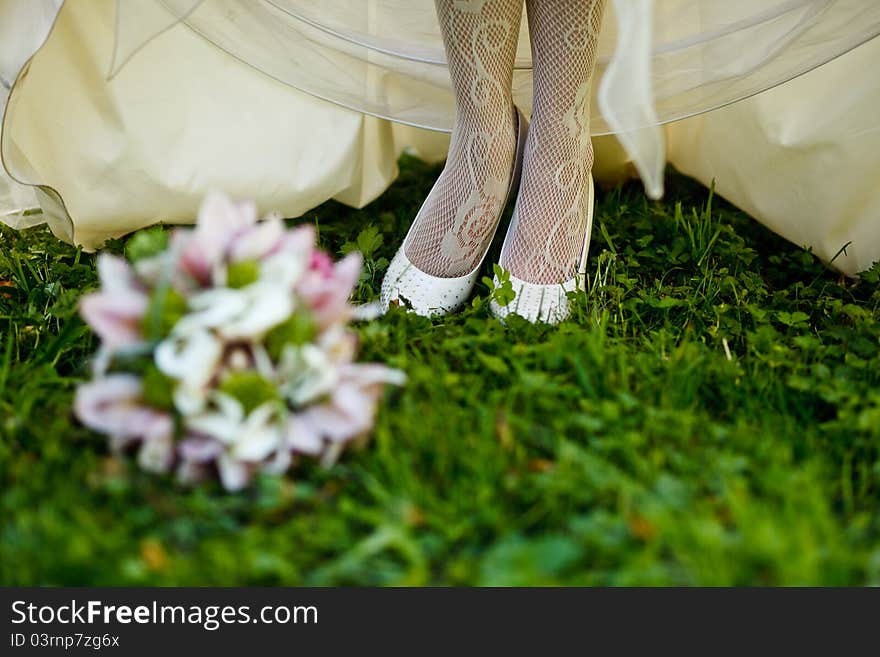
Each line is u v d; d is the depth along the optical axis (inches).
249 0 88.7
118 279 53.5
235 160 93.7
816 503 50.0
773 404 65.3
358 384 55.1
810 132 89.2
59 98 85.4
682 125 107.6
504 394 62.8
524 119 88.4
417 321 75.4
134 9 81.0
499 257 89.7
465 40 78.2
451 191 82.0
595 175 110.4
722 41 87.3
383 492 51.9
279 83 95.2
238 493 53.4
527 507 53.5
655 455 55.3
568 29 78.1
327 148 97.3
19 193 95.7
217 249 53.6
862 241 89.3
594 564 49.3
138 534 50.7
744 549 47.0
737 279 87.7
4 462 54.4
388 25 94.0
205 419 51.3
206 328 51.4
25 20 73.1
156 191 91.1
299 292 54.4
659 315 81.1
